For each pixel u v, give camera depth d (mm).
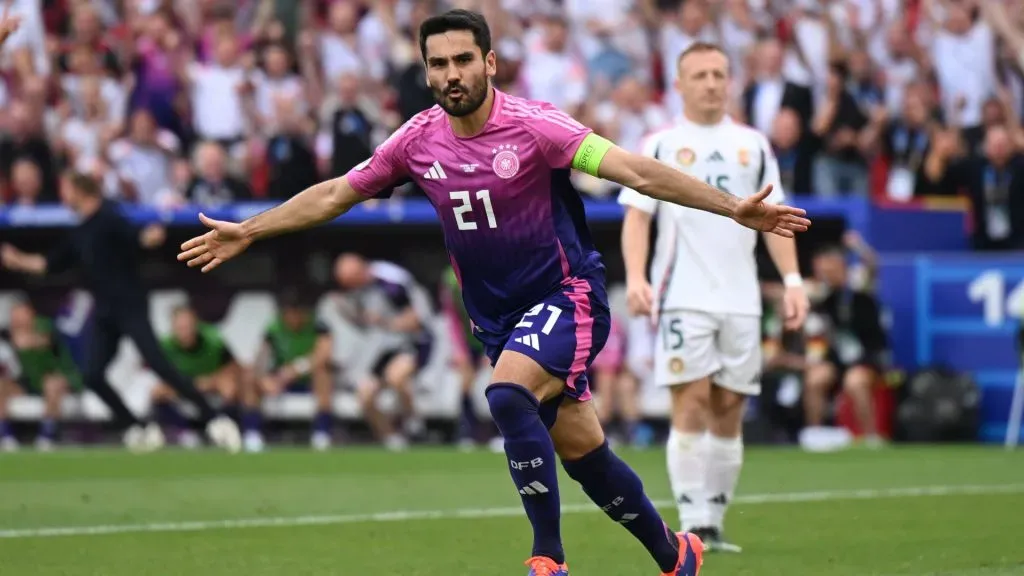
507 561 22203
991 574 20094
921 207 51094
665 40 56719
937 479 35500
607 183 49406
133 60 55812
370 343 49406
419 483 35375
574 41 57969
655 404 48562
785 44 57781
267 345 49312
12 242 52438
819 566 21203
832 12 54812
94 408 51625
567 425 17719
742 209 16188
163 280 51469
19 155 53719
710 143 24609
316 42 56750
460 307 48281
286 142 50625
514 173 17234
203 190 51219
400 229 50844
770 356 47406
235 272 51281
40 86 53969
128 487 34438
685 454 23688
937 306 48969
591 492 18000
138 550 23594
